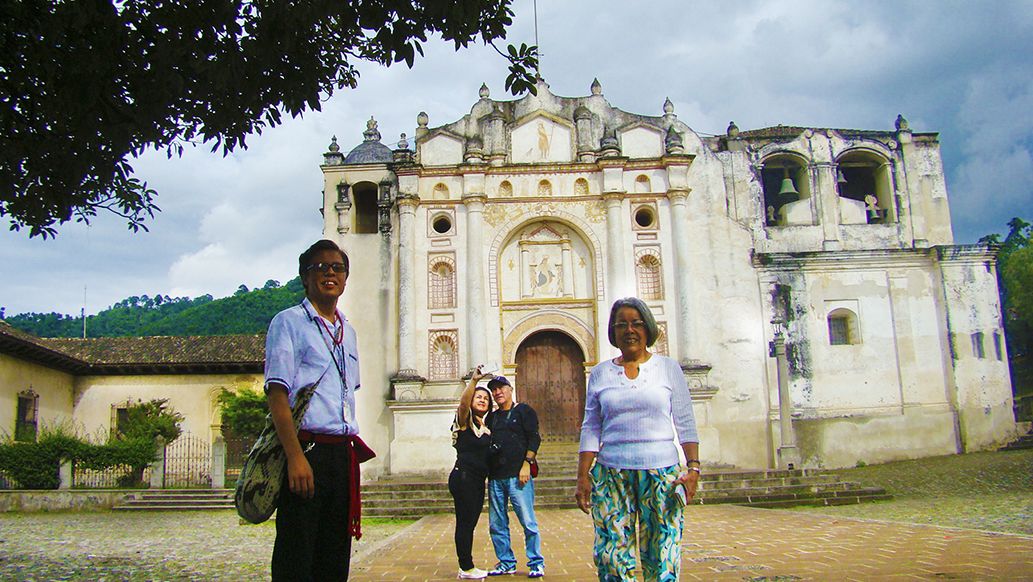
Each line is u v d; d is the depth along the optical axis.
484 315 26.14
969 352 26.80
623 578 5.30
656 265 26.75
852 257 27.33
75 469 26.70
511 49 9.78
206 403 33.25
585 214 27.02
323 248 5.26
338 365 5.07
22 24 8.31
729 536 12.25
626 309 5.75
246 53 8.90
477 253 26.31
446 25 9.23
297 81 9.84
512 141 27.61
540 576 8.77
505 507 9.04
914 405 26.55
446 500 21.23
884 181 28.72
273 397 4.68
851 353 26.84
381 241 26.94
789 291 27.06
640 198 27.03
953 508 16.67
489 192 27.03
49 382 31.69
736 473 22.02
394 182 27.39
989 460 24.09
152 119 8.95
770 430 25.89
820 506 19.67
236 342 34.78
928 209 28.25
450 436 24.94
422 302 26.34
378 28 9.14
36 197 9.91
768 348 26.56
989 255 27.33
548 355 27.08
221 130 9.93
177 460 32.38
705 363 26.08
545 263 27.27
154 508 23.31
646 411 5.53
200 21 8.61
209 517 21.30
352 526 4.94
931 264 27.64
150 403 32.62
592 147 27.45
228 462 32.31
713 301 26.66
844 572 8.15
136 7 8.68
